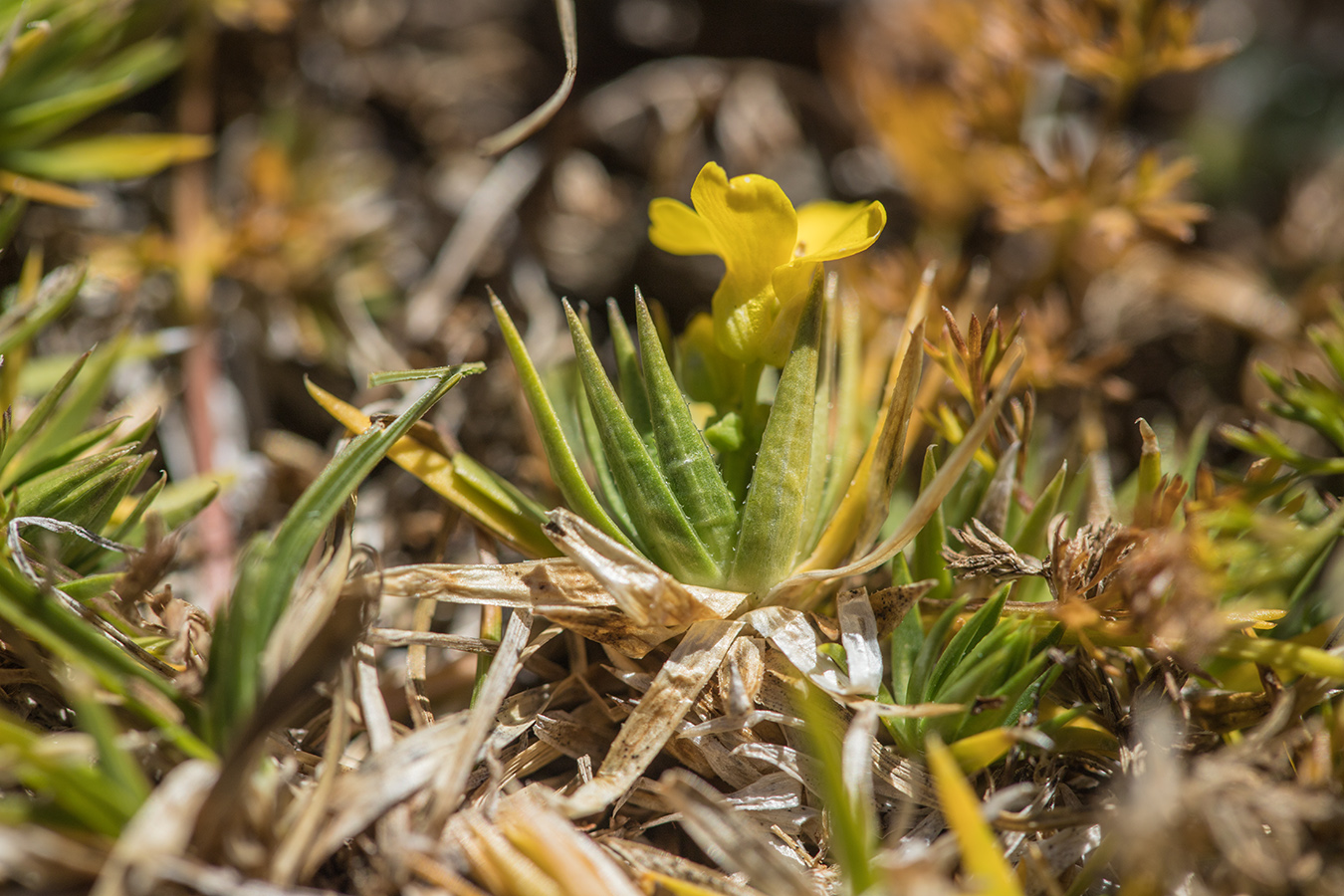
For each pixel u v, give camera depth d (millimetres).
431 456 180
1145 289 224
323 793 165
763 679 175
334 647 165
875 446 177
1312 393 182
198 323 208
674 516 174
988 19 213
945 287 206
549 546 180
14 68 193
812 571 175
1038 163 209
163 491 187
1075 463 197
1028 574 175
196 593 190
